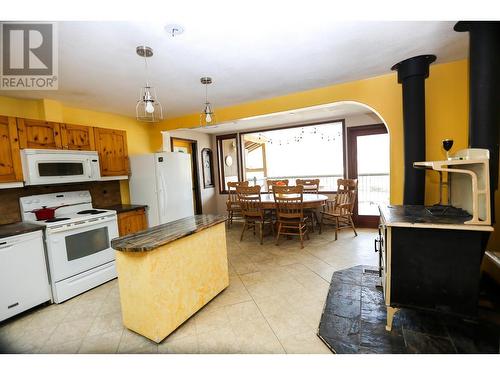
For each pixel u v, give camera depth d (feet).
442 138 8.38
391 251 5.80
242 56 7.10
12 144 8.16
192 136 18.33
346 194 14.24
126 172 12.25
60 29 5.41
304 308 7.07
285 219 12.79
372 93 9.25
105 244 9.53
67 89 9.00
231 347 5.69
